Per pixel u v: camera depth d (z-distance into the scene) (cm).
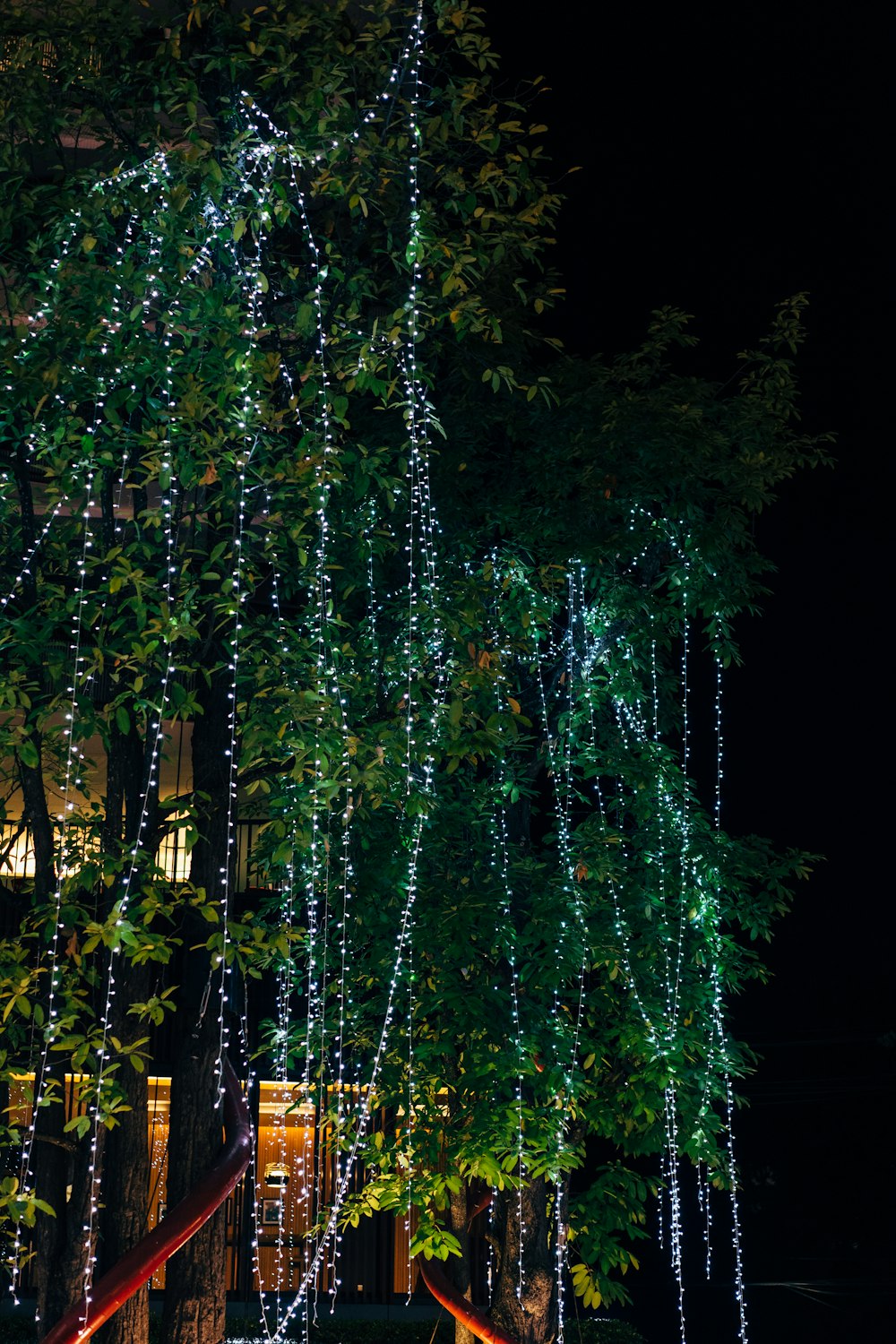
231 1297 1458
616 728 1163
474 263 1046
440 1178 1016
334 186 945
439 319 933
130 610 901
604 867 1068
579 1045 1087
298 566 1005
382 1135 1038
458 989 1011
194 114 884
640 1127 1111
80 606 820
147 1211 902
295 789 873
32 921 849
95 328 833
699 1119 1093
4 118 939
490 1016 1022
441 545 1120
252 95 984
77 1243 860
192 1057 924
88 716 828
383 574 1128
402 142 965
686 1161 2245
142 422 926
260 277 874
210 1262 912
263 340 992
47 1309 866
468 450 1152
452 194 1055
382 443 1124
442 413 1160
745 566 1197
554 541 1141
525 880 1109
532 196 984
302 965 1180
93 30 971
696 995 1115
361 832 1041
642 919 1108
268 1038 1170
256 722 855
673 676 1225
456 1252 1039
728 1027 2331
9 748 823
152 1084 1548
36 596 908
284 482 914
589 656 1152
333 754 843
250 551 918
